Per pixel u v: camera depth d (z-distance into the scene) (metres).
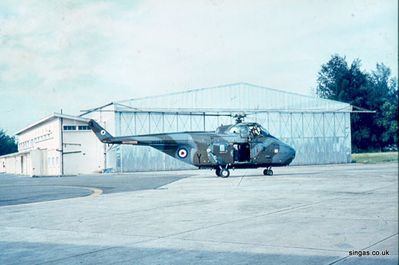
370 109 87.12
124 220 9.33
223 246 6.49
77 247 6.77
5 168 78.69
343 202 11.28
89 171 46.56
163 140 26.02
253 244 6.55
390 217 8.61
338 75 91.88
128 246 6.73
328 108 52.84
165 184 21.27
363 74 91.94
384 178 21.11
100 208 11.67
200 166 25.98
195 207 11.22
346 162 54.16
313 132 52.69
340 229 7.44
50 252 6.49
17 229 8.62
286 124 51.25
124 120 45.16
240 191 15.67
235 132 25.86
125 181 25.41
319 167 41.72
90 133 46.88
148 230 8.02
